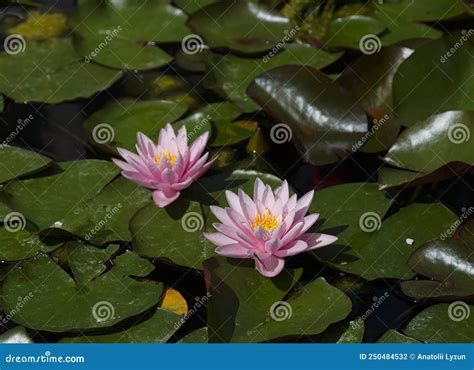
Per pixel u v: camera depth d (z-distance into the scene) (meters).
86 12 3.14
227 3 3.09
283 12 3.10
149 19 3.13
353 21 3.00
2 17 3.21
